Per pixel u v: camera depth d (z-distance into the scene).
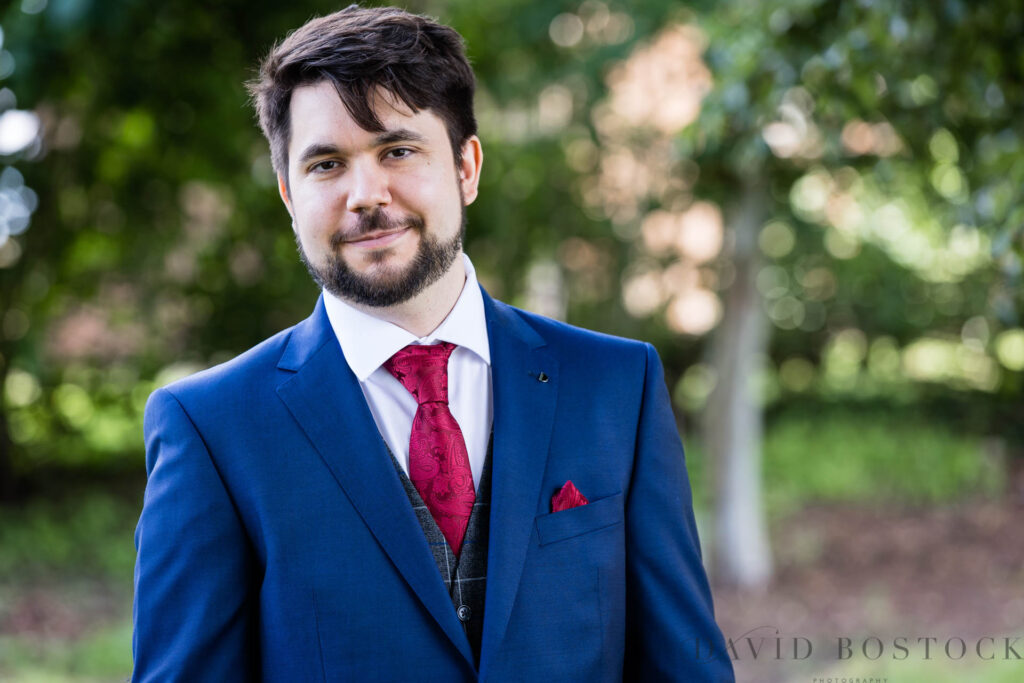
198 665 1.36
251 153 6.65
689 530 1.61
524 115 6.86
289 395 1.48
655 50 6.36
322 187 1.41
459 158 1.49
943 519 7.90
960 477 8.90
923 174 3.97
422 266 1.42
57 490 7.99
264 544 1.41
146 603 1.40
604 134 6.57
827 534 7.54
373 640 1.38
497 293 7.48
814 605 5.91
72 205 6.82
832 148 3.30
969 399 10.44
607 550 1.51
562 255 7.70
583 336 1.66
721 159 5.29
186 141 6.46
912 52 2.98
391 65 1.38
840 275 9.70
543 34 6.27
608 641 1.48
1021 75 2.92
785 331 10.96
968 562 6.77
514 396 1.54
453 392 1.54
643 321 8.46
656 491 1.58
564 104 6.76
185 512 1.41
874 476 8.98
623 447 1.57
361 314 1.51
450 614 1.40
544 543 1.47
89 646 4.80
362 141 1.38
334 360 1.51
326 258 1.42
